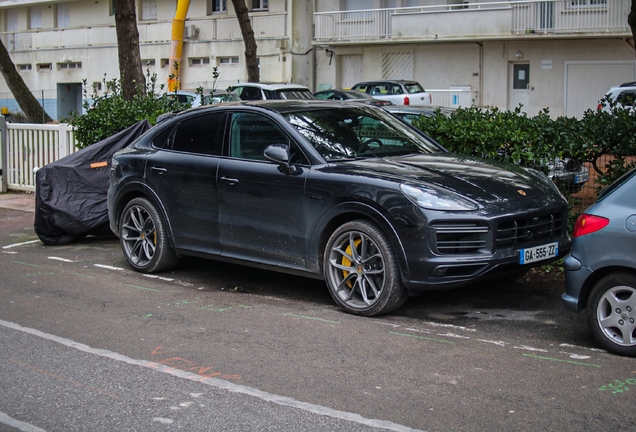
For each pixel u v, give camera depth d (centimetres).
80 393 512
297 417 463
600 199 574
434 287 629
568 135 806
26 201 1428
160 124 856
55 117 4306
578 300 576
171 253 839
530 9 2817
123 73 1450
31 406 492
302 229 702
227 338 620
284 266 726
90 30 4072
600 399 479
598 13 2698
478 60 3028
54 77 4278
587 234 566
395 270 646
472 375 526
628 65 2725
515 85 2983
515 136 827
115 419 468
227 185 755
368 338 612
